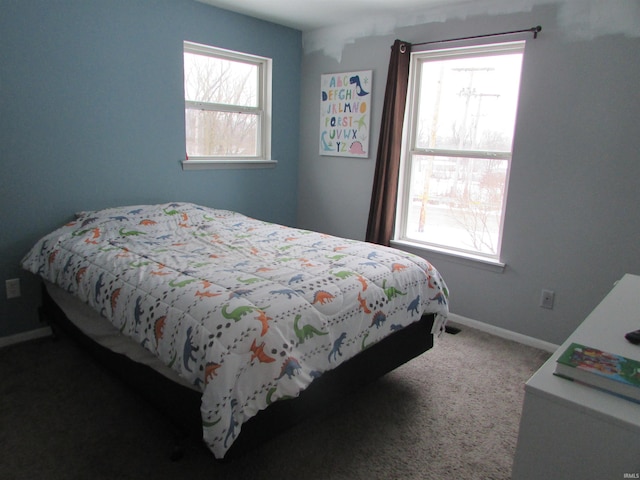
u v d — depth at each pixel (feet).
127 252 7.50
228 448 4.70
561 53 8.52
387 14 10.94
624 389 3.12
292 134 13.25
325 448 6.11
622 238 8.30
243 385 4.83
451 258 10.64
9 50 8.10
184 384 5.32
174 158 10.75
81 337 7.61
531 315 9.55
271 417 5.31
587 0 8.12
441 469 5.78
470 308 10.47
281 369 5.02
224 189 11.92
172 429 5.84
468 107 10.28
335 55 12.21
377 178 11.26
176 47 10.31
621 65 7.93
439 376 8.15
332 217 13.01
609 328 4.26
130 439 6.16
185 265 6.81
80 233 8.39
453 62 10.37
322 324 5.66
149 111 10.12
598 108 8.25
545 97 8.80
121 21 9.38
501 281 9.87
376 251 7.84
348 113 12.09
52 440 6.10
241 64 11.96
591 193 8.52
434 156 10.97
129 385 6.51
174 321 5.34
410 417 6.88
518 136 9.21
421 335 7.73
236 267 6.78
